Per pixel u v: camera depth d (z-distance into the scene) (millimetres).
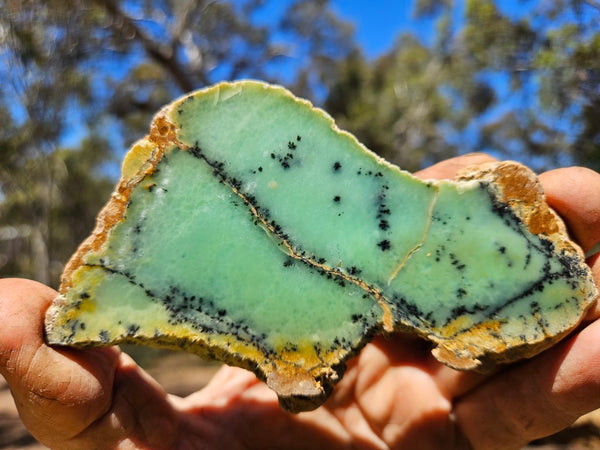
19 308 84
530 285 92
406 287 94
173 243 92
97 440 94
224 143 96
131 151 94
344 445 122
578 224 102
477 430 112
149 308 89
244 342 90
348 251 95
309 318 91
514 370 105
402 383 124
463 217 96
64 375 85
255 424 119
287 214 95
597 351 91
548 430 103
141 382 103
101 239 90
